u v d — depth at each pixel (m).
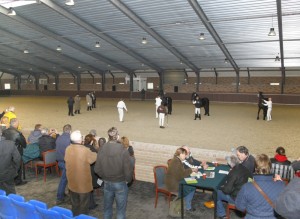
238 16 17.92
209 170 6.45
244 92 32.88
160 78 36.44
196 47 25.22
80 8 18.73
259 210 3.68
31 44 27.47
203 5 16.97
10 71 45.59
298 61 26.62
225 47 24.38
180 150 6.14
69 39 25.59
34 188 7.18
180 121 18.19
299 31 19.33
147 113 22.41
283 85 30.88
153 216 5.77
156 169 6.48
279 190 3.71
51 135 8.98
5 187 5.82
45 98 40.88
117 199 5.07
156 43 25.17
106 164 4.97
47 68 41.97
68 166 5.29
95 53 30.17
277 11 16.56
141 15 19.33
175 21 19.66
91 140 6.82
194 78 35.62
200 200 6.55
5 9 17.98
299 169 5.71
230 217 5.75
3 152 5.68
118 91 39.56
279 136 13.36
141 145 12.04
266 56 26.02
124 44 26.00
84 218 3.51
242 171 4.99
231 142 12.17
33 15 20.31
